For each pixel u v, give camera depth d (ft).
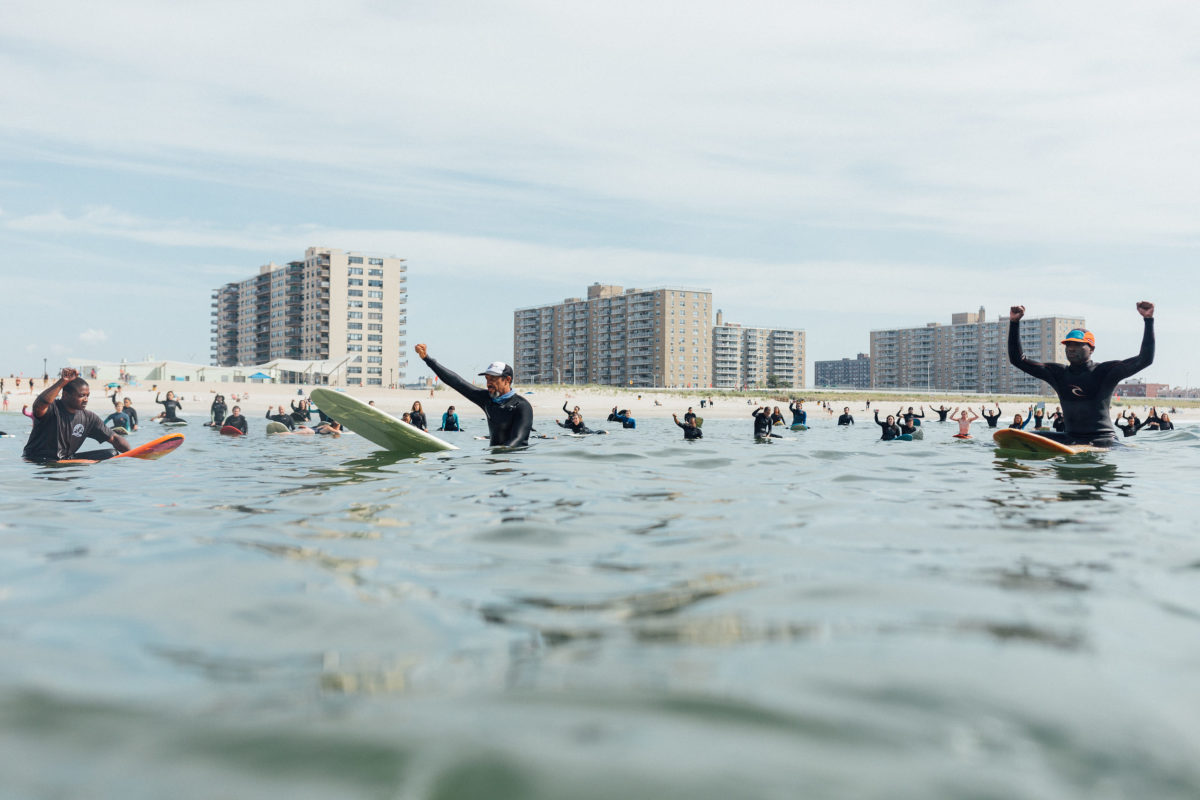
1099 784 5.49
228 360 618.03
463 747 6.00
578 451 35.94
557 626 9.10
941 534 15.37
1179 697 6.93
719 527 16.11
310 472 27.32
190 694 7.06
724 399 273.95
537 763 5.74
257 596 10.31
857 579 11.49
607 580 11.43
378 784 5.48
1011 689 7.11
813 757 5.84
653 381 595.88
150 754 5.92
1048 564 12.55
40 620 9.27
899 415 65.72
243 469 28.68
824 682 7.27
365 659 7.97
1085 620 9.31
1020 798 5.30
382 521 16.57
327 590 10.68
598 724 6.39
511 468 28.60
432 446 36.99
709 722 6.41
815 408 240.12
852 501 20.48
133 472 27.61
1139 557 13.11
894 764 5.74
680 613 9.67
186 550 13.32
